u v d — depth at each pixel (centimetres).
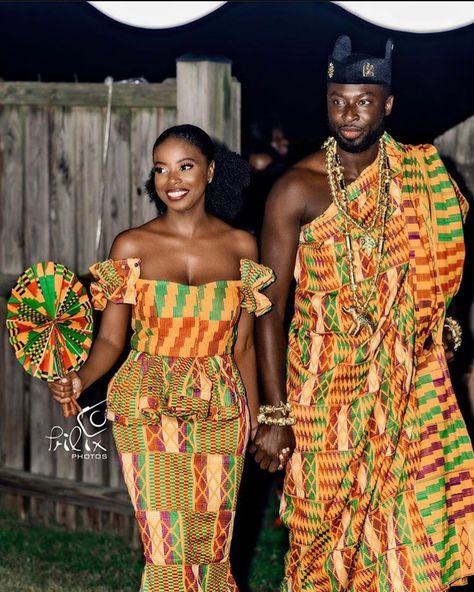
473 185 520
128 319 406
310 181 404
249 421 404
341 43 398
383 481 401
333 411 404
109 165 552
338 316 402
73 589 499
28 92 562
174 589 395
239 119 525
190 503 392
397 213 402
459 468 416
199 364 392
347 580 407
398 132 863
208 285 391
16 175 576
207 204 434
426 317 405
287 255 406
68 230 566
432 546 404
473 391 521
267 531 581
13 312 402
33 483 584
